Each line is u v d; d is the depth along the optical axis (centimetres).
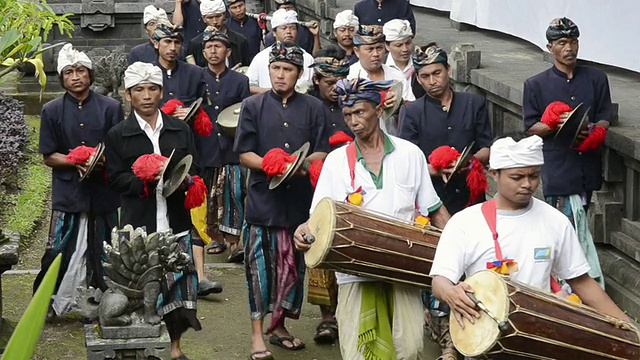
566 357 437
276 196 709
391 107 750
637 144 745
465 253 466
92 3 1869
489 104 1036
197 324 691
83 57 750
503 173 455
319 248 531
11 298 836
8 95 1675
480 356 439
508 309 421
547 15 1105
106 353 577
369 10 1246
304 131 723
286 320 796
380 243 534
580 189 755
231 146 952
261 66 1009
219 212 965
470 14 1374
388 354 561
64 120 752
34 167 1353
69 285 766
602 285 759
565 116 731
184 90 939
